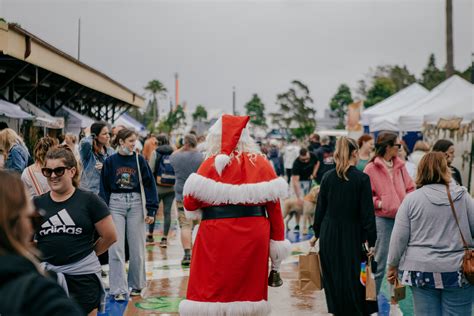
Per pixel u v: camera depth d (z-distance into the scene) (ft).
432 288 14.23
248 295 14.85
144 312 20.47
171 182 32.91
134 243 22.21
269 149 80.12
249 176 15.12
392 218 20.53
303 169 40.09
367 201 17.21
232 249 14.82
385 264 20.74
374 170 20.70
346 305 17.15
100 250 13.64
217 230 14.92
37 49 36.01
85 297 12.97
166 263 28.94
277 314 20.72
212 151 15.71
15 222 6.32
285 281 25.68
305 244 34.65
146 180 22.22
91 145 23.49
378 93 221.46
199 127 222.07
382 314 20.53
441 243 14.15
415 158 29.27
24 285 5.94
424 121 47.50
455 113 43.55
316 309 21.39
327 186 17.75
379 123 56.24
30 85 47.37
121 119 94.22
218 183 14.92
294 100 240.94
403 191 20.76
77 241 12.94
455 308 14.17
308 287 17.87
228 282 14.73
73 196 13.12
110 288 21.70
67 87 61.82
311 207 37.99
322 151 46.37
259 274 15.01
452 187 14.37
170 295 22.81
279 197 15.08
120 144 21.71
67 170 12.92
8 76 42.96
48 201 13.07
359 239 17.40
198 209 15.35
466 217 14.23
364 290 17.40
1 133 22.61
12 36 31.71
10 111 35.83
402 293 15.61
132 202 21.90
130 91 79.20
